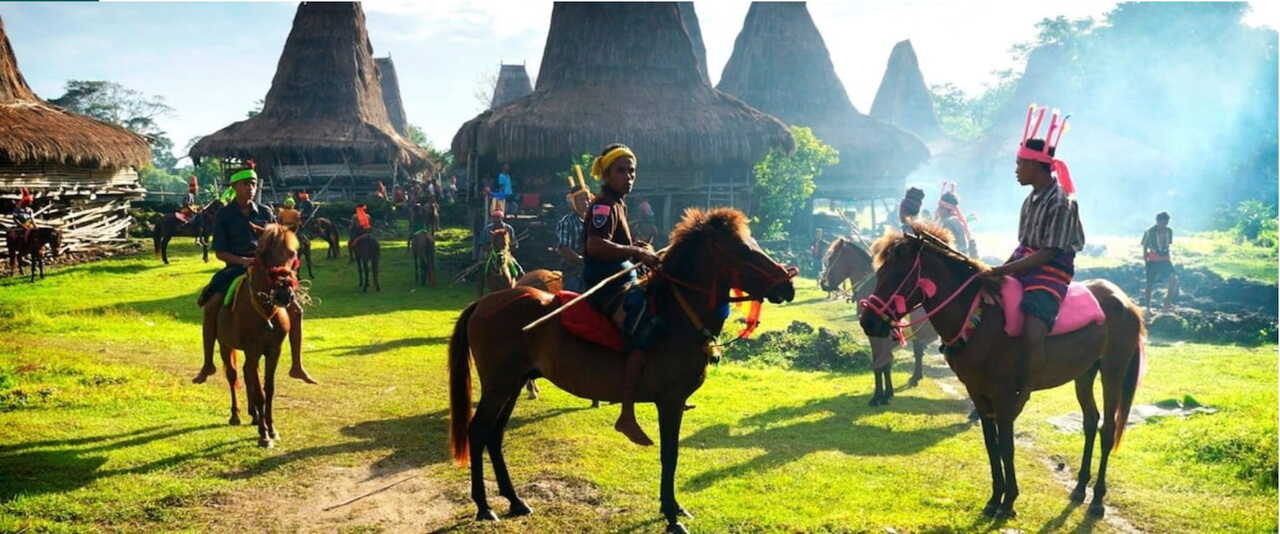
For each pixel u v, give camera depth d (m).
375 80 47.41
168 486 6.64
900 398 10.38
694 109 30.70
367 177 44.50
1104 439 6.65
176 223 28.42
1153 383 10.68
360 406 9.62
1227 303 18.02
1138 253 28.22
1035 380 6.47
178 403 9.32
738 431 8.66
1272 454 7.09
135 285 22.84
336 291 22.94
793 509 6.32
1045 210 6.28
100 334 14.66
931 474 7.18
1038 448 8.12
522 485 6.88
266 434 7.92
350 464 7.43
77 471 6.91
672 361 5.93
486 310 6.38
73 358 11.62
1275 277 21.16
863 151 38.53
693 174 31.86
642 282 6.09
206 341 8.75
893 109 61.00
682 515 6.14
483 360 6.30
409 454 7.75
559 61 31.53
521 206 29.64
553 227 25.56
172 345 13.52
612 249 6.00
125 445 7.69
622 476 7.10
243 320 7.84
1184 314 15.84
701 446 8.09
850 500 6.52
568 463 7.41
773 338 14.11
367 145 40.59
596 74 31.19
